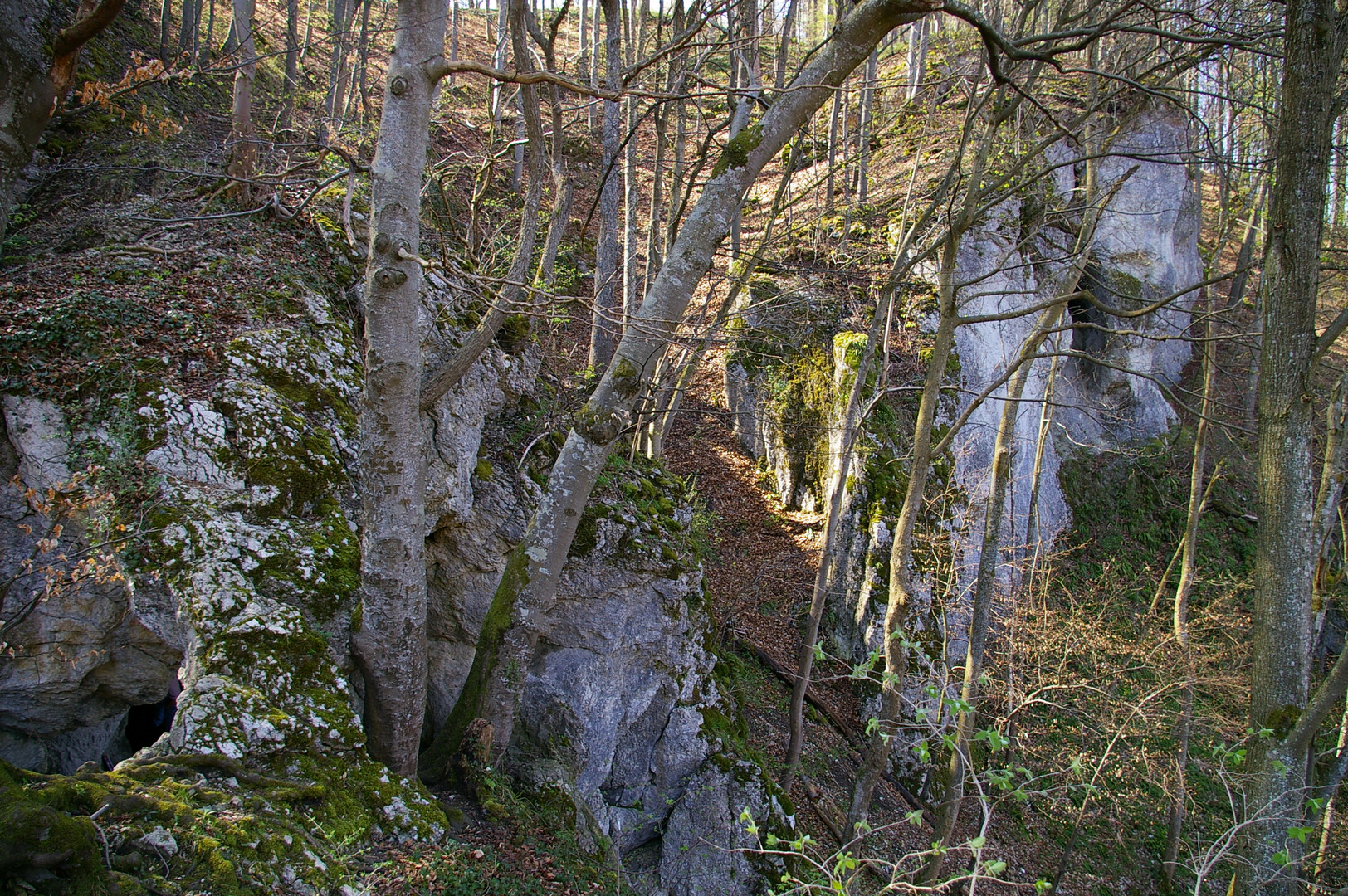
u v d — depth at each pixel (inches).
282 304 312.8
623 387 279.4
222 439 249.8
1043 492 732.7
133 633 236.2
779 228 794.8
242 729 199.5
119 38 511.2
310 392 288.8
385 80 222.5
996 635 530.9
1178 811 502.3
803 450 671.8
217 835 167.5
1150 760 518.6
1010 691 467.8
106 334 259.6
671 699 376.2
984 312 682.2
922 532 576.4
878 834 474.3
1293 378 255.0
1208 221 1117.7
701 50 500.7
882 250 715.4
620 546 364.8
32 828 133.3
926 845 482.6
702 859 357.4
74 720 250.4
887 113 854.5
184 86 500.7
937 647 543.5
